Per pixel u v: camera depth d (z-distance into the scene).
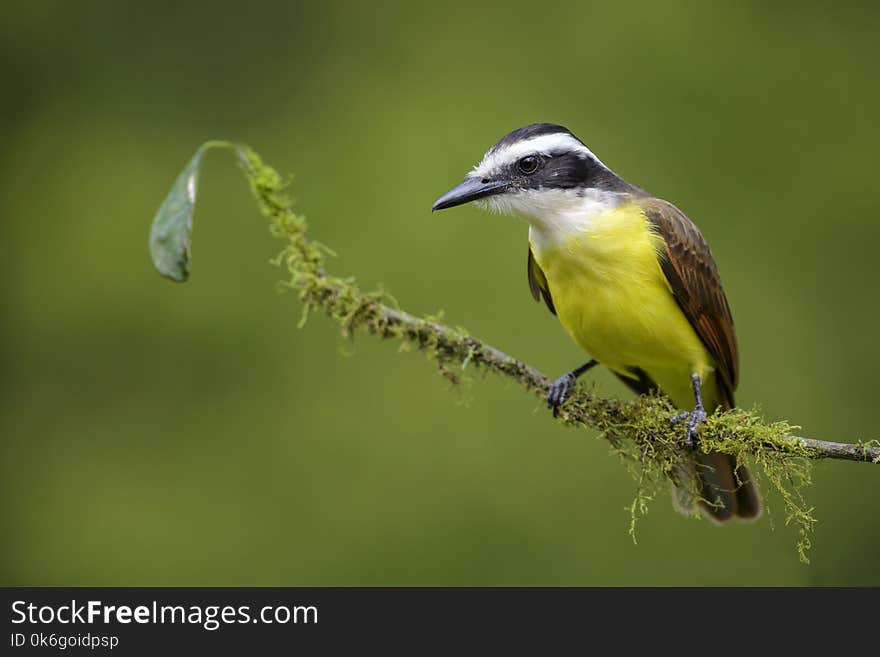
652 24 15.16
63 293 14.61
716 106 14.88
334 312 7.73
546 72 15.24
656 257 8.20
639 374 8.86
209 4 16.44
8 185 15.45
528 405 12.81
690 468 8.02
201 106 15.96
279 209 7.63
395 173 14.63
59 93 16.02
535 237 8.52
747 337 14.02
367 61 15.74
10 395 14.23
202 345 14.11
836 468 12.78
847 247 14.36
